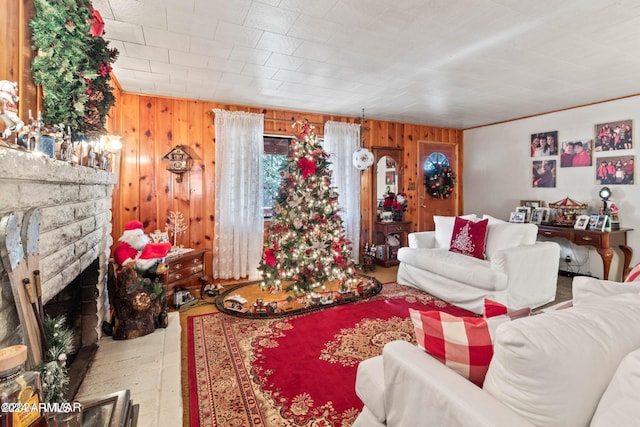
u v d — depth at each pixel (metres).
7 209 1.03
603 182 3.92
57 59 1.44
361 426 1.33
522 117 4.76
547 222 4.25
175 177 3.80
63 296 2.11
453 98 3.83
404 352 1.15
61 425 1.04
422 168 5.40
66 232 1.56
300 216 3.25
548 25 2.15
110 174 2.39
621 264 3.88
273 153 4.42
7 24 1.24
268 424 1.61
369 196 5.02
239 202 4.03
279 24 2.14
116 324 2.33
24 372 0.90
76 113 1.59
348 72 2.99
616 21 2.09
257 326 2.75
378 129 5.02
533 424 0.77
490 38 2.33
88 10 1.55
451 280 3.23
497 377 0.88
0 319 0.97
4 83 1.12
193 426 1.60
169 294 3.09
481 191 5.40
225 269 3.98
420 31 2.23
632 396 0.66
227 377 2.01
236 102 3.99
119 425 1.10
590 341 0.80
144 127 3.66
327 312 3.03
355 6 1.93
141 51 2.54
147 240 2.62
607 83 3.29
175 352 2.14
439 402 0.93
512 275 2.84
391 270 4.69
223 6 1.93
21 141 1.18
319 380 1.97
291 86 3.39
